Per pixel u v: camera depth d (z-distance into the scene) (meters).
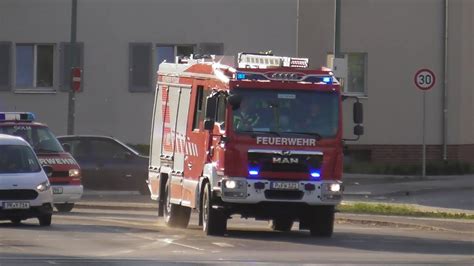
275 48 115.50
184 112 65.50
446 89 116.75
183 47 117.62
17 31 118.81
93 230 61.25
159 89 72.19
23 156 65.00
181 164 65.25
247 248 51.88
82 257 46.06
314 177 57.66
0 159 64.12
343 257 47.94
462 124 118.19
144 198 90.19
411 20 116.56
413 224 68.81
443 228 65.88
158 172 70.50
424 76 90.31
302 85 58.19
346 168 109.81
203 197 60.38
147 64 117.25
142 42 117.25
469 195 88.56
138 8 117.25
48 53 119.31
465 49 118.44
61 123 118.69
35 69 119.19
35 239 54.38
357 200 85.75
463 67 118.19
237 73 57.66
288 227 66.38
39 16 118.44
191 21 116.56
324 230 59.59
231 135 56.97
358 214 75.75
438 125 116.75
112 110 117.62
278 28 115.31
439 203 83.12
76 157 90.12
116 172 90.06
